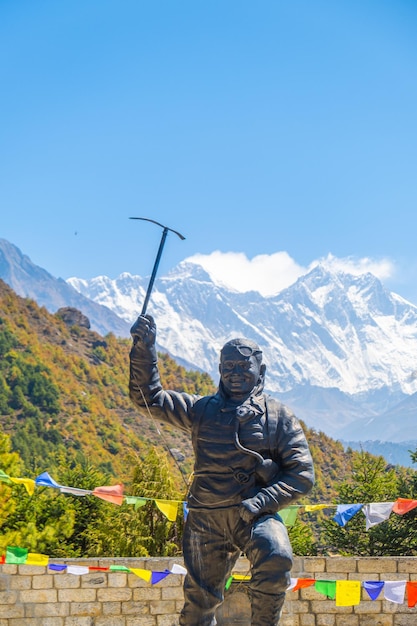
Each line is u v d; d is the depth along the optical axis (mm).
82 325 152875
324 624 24969
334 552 46875
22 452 98438
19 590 24984
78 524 48156
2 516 38844
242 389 13477
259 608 12648
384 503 19141
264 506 12922
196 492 13320
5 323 133375
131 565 25156
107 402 125562
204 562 13234
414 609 25062
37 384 117250
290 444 13273
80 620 24906
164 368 120875
